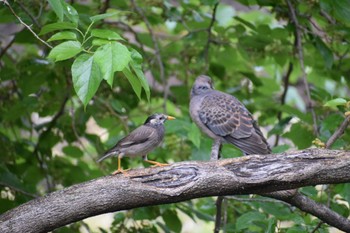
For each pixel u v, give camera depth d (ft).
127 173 27.20
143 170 27.25
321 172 26.81
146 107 49.83
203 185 26.86
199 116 38.50
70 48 23.73
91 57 23.47
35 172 44.34
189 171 27.02
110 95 45.55
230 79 50.88
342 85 50.80
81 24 33.32
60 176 44.47
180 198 27.07
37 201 26.76
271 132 40.27
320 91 42.32
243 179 26.86
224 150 34.42
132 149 31.63
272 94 53.72
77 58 23.47
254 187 27.07
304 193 33.99
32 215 26.43
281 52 45.06
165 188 26.81
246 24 43.01
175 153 41.65
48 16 35.73
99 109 43.78
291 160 27.09
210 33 44.78
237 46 46.06
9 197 40.24
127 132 41.50
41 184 47.60
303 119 40.04
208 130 38.29
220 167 27.09
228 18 55.26
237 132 37.42
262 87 53.42
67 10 26.86
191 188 26.81
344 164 26.78
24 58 44.27
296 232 31.09
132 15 45.44
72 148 44.88
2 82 46.42
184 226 69.72
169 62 51.03
